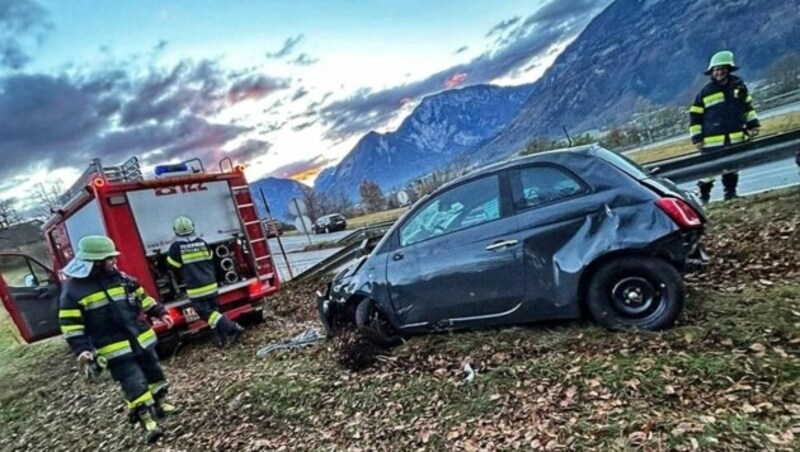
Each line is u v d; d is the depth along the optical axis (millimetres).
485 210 4438
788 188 6684
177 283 7594
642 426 2873
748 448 2512
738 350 3324
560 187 4152
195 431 4547
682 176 6945
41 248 9141
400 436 3561
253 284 8281
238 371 5812
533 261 4137
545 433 3094
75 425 5762
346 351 4883
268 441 4027
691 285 4680
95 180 6949
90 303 4504
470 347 4414
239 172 8508
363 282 5094
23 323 8391
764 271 4668
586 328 4152
